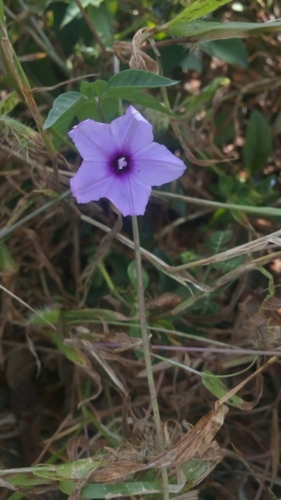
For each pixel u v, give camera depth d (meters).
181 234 0.43
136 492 0.26
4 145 0.35
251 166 0.40
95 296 0.38
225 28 0.29
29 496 0.30
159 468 0.27
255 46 0.43
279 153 0.45
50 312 0.33
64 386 0.38
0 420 0.37
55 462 0.35
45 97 0.41
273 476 0.33
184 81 0.44
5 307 0.36
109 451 0.27
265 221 0.40
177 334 0.32
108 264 0.40
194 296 0.32
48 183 0.33
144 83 0.27
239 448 0.36
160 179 0.26
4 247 0.34
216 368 0.36
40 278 0.40
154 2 0.41
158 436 0.27
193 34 0.30
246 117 0.45
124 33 0.40
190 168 0.42
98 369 0.36
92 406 0.34
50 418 0.37
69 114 0.28
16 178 0.38
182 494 0.26
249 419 0.37
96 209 0.38
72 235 0.40
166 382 0.37
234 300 0.35
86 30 0.39
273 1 0.44
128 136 0.26
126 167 0.26
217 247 0.35
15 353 0.38
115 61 0.34
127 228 0.40
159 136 0.38
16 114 0.41
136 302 0.33
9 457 0.35
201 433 0.26
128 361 0.31
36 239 0.36
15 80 0.28
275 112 0.45
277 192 0.40
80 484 0.26
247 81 0.44
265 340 0.30
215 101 0.37
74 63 0.40
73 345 0.32
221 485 0.33
